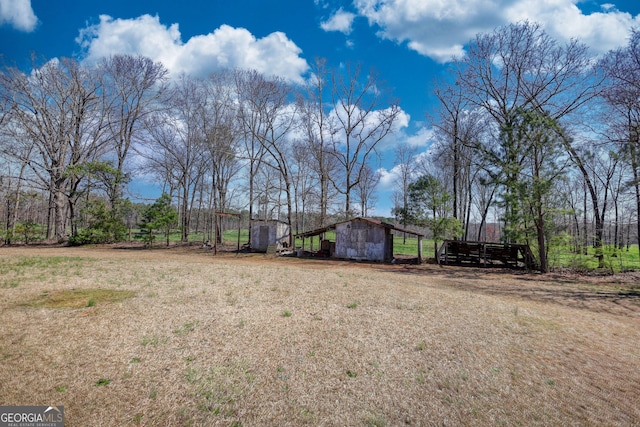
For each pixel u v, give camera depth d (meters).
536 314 8.20
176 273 11.53
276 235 26.44
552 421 3.57
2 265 11.88
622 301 10.84
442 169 31.44
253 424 3.17
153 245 28.73
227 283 9.83
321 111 30.89
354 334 5.74
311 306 7.47
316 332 5.72
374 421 3.34
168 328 5.46
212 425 3.11
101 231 28.30
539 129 17.03
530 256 19.22
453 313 7.61
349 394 3.83
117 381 3.74
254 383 3.90
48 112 28.98
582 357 5.45
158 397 3.49
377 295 9.12
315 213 37.69
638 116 16.41
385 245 23.02
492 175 19.02
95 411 3.18
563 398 4.07
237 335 5.35
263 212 33.69
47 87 28.89
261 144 29.50
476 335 6.13
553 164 16.83
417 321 6.76
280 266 16.64
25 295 7.25
